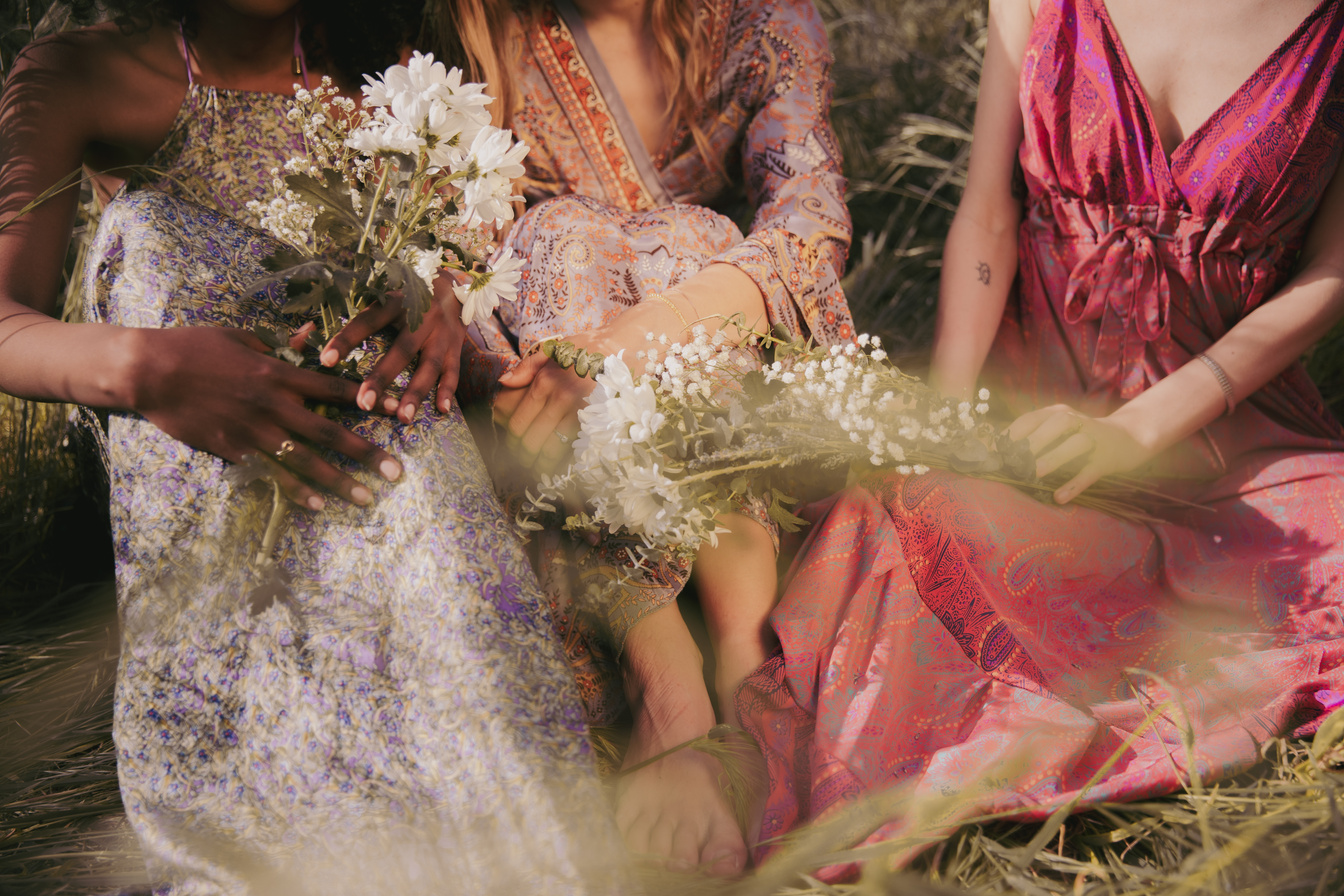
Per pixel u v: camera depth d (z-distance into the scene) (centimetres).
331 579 123
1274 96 161
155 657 118
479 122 129
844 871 110
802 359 155
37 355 125
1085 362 181
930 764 122
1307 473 163
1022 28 184
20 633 178
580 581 145
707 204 216
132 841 126
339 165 142
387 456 125
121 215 136
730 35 201
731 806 123
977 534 145
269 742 114
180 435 123
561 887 99
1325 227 172
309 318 136
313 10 177
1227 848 106
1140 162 169
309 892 101
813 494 171
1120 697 140
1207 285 172
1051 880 113
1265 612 150
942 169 334
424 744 111
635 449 133
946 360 184
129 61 156
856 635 136
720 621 147
